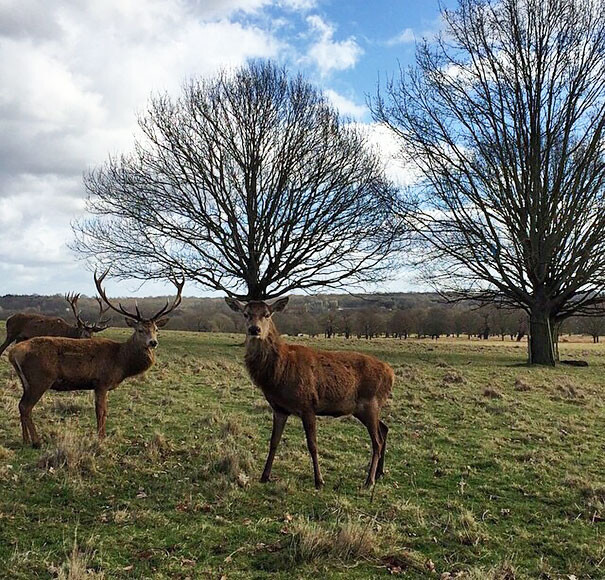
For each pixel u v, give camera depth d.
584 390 14.78
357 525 4.86
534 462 7.55
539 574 4.53
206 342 27.12
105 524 5.11
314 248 25.81
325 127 25.48
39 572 4.20
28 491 5.69
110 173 25.38
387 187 23.98
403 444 8.25
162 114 25.23
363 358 6.98
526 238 21.98
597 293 22.94
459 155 22.59
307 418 6.45
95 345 7.96
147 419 9.22
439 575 4.46
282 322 44.59
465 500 6.16
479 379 16.11
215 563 4.46
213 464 6.68
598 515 5.77
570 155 22.42
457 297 24.59
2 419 8.62
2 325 27.66
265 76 25.73
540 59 22.02
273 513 5.54
